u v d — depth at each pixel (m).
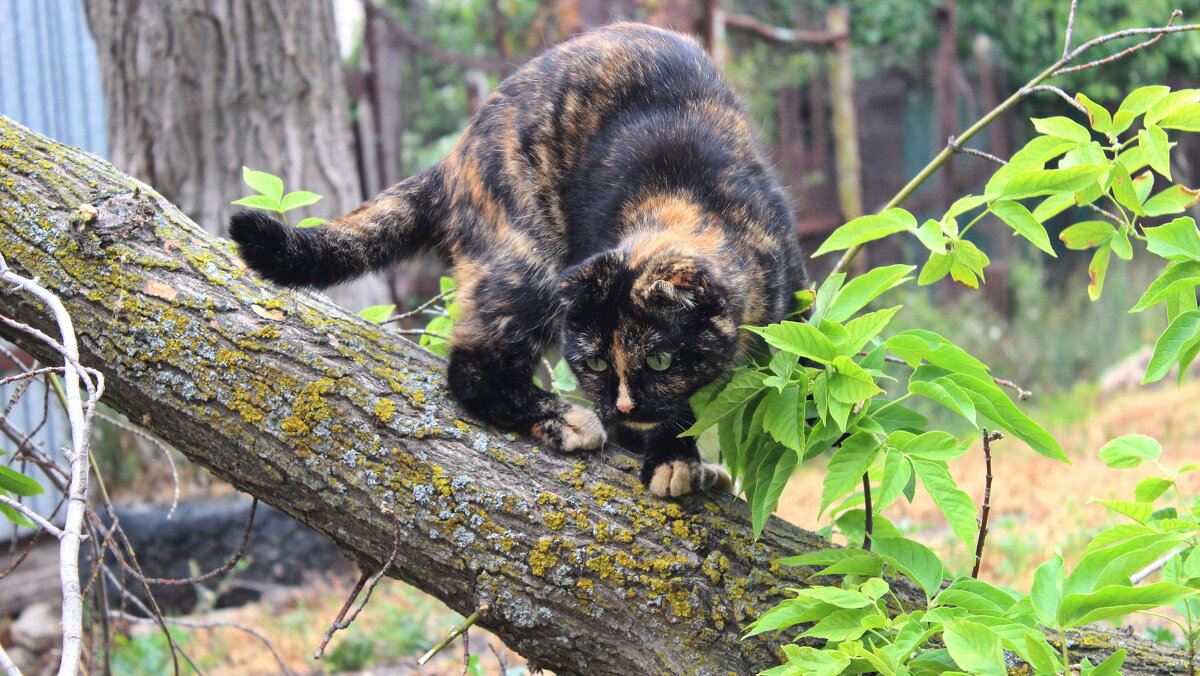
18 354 7.38
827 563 2.52
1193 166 12.02
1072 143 2.67
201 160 6.40
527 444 2.81
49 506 7.39
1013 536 5.81
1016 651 1.99
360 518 2.62
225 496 7.33
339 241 3.13
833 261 10.70
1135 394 9.69
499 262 3.21
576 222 3.42
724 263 3.06
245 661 5.83
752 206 3.26
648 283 2.98
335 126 6.74
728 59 10.92
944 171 12.09
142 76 6.29
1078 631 2.53
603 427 2.94
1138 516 2.33
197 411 2.66
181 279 2.78
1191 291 2.59
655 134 3.35
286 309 2.83
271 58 6.46
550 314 3.25
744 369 2.74
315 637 6.02
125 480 7.36
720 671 2.47
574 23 8.84
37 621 6.76
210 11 6.33
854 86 12.98
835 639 2.24
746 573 2.56
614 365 3.10
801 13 12.32
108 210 2.80
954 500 2.20
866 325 2.38
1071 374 11.09
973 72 13.38
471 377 2.94
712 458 4.20
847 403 2.29
